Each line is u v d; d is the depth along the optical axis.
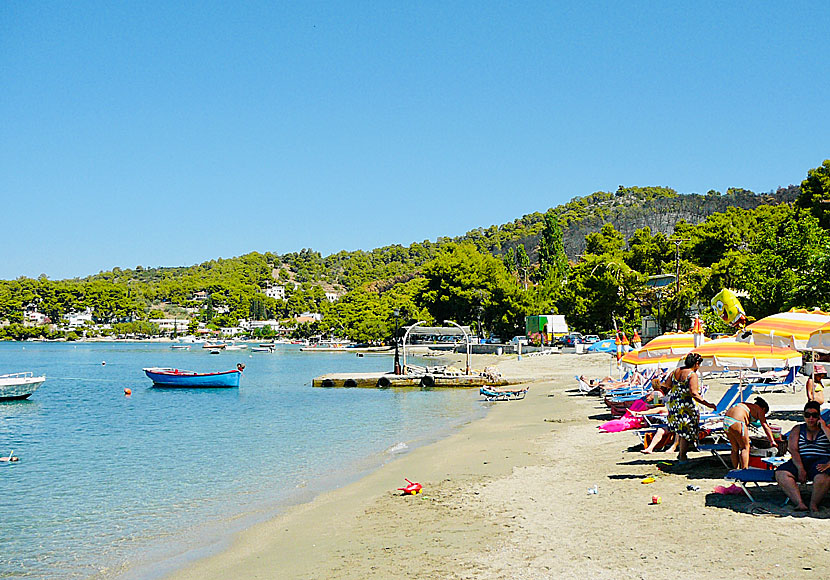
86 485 16.83
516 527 10.47
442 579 8.38
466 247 115.44
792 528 9.16
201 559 10.60
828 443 9.80
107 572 10.27
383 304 156.62
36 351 158.00
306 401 39.75
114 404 40.53
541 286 106.06
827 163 63.97
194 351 160.50
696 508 10.55
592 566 8.31
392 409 34.06
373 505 13.22
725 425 12.05
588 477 13.80
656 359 19.08
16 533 12.56
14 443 24.64
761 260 39.00
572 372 52.06
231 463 19.45
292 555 10.27
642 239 101.75
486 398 37.50
